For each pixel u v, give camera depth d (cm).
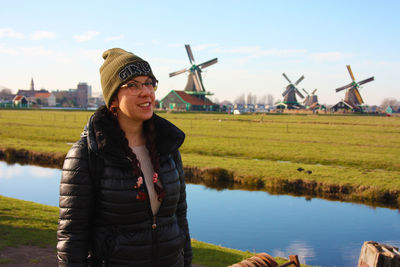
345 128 5631
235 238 1244
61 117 7275
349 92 12388
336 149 3403
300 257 1074
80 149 203
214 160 2641
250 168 2342
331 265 1016
